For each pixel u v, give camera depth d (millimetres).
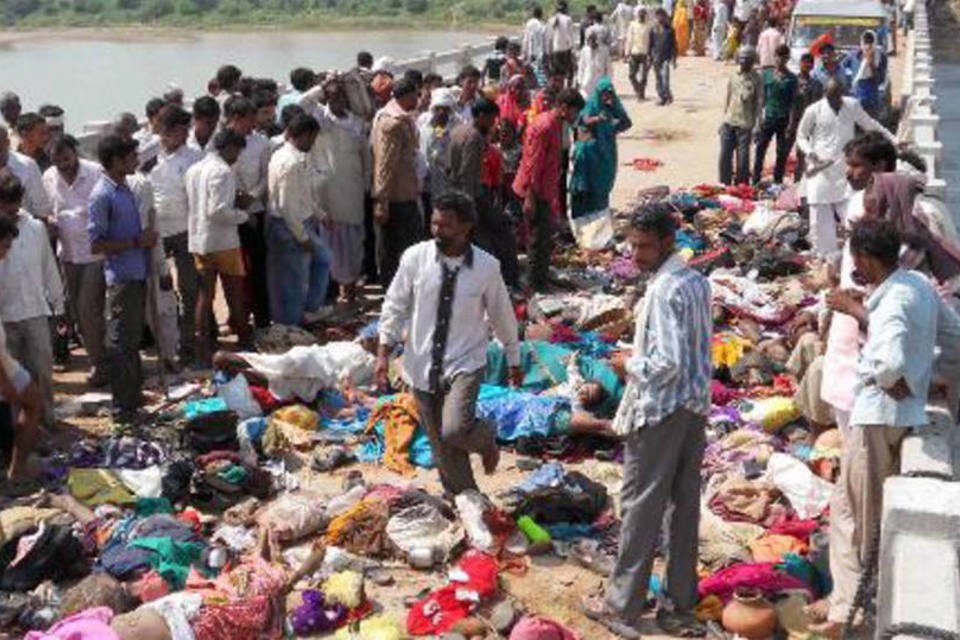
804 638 6242
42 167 10469
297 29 61375
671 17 33094
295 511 7418
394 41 55906
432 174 11797
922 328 6066
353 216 11891
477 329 7301
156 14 63562
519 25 60750
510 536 7297
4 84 35906
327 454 8461
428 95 14523
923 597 4996
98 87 35469
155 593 6547
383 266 11812
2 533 6957
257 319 11203
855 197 7953
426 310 7254
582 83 22203
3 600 6461
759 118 16844
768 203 15344
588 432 8594
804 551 7137
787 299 11570
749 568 6770
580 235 13594
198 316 10242
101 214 8641
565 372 9375
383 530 7262
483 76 19734
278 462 8438
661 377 6117
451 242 7164
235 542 7242
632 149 21203
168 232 10180
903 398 6090
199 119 10648
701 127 23250
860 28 23391
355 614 6531
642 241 6184
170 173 10141
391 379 9523
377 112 12023
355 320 11508
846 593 6281
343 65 44250
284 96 13977
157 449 8180
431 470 8375
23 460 7930
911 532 5395
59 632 5875
